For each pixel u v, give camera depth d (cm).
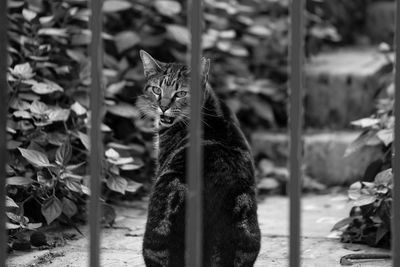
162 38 1064
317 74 1142
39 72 859
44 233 711
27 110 773
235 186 556
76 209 732
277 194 1023
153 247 533
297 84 407
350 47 1334
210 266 536
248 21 1170
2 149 412
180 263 527
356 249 684
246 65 1178
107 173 792
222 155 575
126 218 818
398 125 420
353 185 702
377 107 985
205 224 539
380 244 693
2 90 410
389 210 663
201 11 406
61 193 741
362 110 1105
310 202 940
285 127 1184
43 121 759
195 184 409
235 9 1157
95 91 413
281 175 1037
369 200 661
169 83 663
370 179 743
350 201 697
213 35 1101
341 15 1332
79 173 797
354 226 720
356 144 787
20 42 845
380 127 784
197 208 409
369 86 1098
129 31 1036
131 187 802
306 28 1207
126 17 1066
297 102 408
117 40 998
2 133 412
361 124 781
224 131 609
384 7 1338
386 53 1033
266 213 874
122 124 955
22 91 793
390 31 1315
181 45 1076
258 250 543
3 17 408
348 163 1028
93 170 416
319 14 1259
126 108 911
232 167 568
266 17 1216
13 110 791
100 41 414
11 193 712
